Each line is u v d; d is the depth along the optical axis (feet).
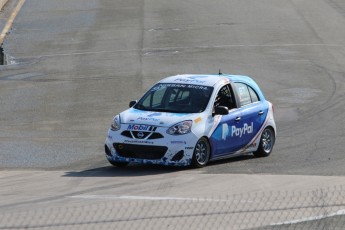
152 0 446.60
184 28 376.07
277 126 213.46
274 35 361.51
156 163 147.13
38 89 269.44
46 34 370.12
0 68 307.17
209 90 156.46
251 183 134.21
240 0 445.78
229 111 157.79
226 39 353.31
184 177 140.87
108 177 143.64
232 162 160.86
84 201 118.62
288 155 171.73
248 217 105.60
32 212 109.81
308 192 124.36
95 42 351.87
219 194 123.65
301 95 256.93
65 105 247.09
